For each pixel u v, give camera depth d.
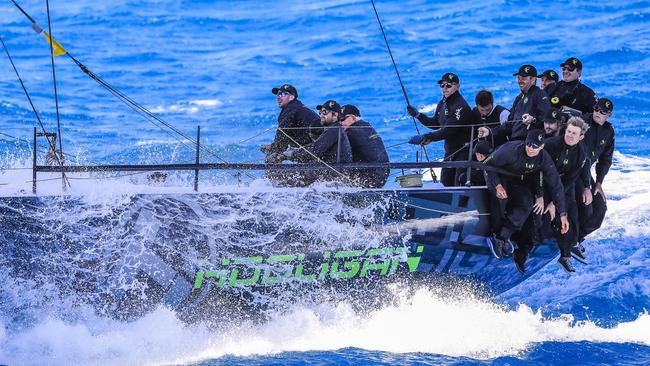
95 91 68.56
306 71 74.69
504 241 29.95
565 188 30.23
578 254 32.41
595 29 83.88
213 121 60.88
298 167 28.80
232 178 30.75
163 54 81.94
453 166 29.61
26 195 26.61
